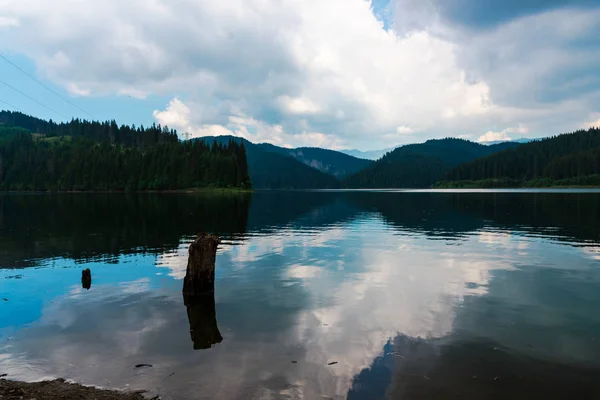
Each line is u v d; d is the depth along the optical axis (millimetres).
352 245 30547
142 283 18844
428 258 24891
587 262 23312
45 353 11023
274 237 35469
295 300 15906
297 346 11328
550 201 91812
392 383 9195
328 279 19484
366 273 20781
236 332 12469
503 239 33031
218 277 20016
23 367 10203
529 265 22578
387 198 138500
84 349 11258
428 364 10148
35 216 57188
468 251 27359
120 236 35469
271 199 140250
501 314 14070
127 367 10117
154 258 25016
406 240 33031
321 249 28703
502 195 141250
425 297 16250
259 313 14320
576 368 9914
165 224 46750
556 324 13023
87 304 15523
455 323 13164
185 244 30719
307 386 9070
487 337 11922
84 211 67938
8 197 140000
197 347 11320
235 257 25625
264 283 18719
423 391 8828
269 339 11875
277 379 9406
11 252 27234
